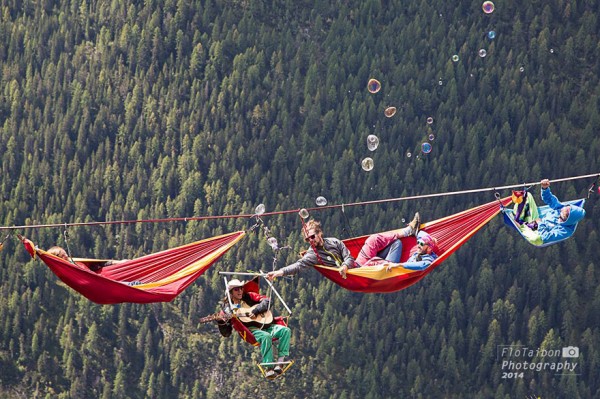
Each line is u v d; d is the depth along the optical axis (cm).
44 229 19000
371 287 3822
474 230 4047
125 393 17675
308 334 18300
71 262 3728
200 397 17675
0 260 18412
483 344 18788
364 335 18488
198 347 18100
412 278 3859
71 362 17750
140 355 18088
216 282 18512
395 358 18312
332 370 18088
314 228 3781
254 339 3631
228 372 17925
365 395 17900
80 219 19312
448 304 19050
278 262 18850
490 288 19175
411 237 4006
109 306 18288
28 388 17500
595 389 18362
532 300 19125
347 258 3781
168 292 3759
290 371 17975
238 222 19500
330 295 18562
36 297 18062
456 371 18388
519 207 4072
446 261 19262
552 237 4034
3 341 17738
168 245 19362
